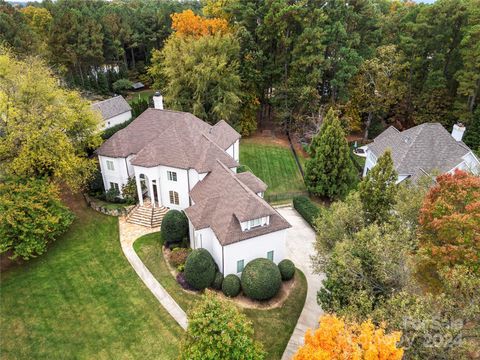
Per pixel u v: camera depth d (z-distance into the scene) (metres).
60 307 25.28
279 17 48.53
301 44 49.03
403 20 58.34
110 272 28.64
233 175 30.92
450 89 53.75
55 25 64.69
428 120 52.19
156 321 24.39
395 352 13.23
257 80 53.91
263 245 27.33
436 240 19.22
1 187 27.86
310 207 36.66
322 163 37.91
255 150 52.22
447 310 15.34
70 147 32.66
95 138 36.56
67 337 23.12
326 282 21.75
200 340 17.41
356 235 21.56
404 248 18.98
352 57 50.31
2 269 28.52
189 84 51.19
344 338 14.26
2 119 30.81
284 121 55.66
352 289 19.80
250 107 56.06
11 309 24.95
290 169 47.00
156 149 34.81
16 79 31.64
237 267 27.09
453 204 19.50
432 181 25.80
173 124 36.84
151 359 21.77
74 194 39.06
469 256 16.98
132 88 79.31
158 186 35.31
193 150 34.69
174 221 30.52
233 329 17.50
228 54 52.88
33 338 22.97
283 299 26.33
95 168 35.62
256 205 26.55
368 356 13.13
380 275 18.89
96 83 72.56
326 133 37.62
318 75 49.78
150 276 28.22
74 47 65.88
